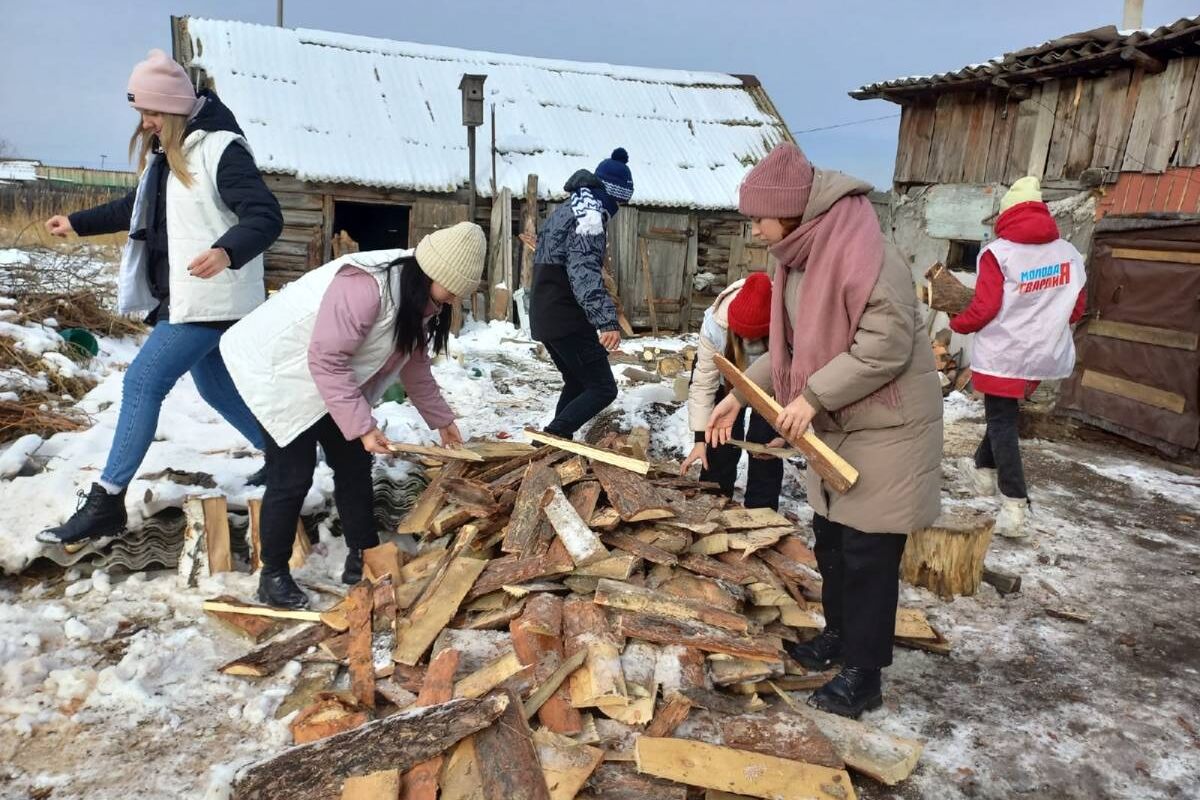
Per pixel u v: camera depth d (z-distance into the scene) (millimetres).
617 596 2707
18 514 3262
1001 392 4180
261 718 2434
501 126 12094
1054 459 6082
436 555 3211
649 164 12266
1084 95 7473
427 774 2012
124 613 2996
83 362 5934
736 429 3838
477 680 2430
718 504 3365
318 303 2795
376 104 11594
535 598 2766
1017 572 3873
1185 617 3488
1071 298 4137
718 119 13680
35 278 7020
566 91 13203
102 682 2523
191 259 3057
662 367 8898
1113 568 3996
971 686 2875
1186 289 6105
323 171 10320
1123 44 6625
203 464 3730
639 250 11758
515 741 2109
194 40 11352
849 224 2262
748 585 2980
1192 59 6500
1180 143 6594
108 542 3258
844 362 2250
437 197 11008
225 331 3131
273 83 11188
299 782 2002
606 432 5172
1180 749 2557
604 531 3064
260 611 2920
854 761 2289
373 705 2420
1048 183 7738
